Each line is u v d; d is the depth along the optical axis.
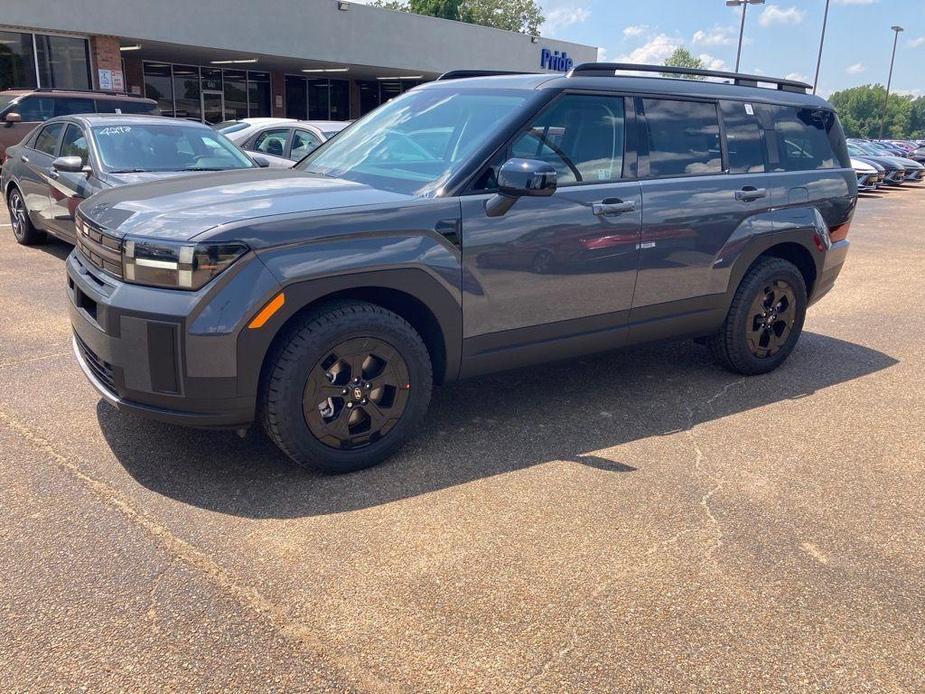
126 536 2.82
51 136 8.02
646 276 4.13
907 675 2.27
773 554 2.88
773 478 3.53
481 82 4.18
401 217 3.24
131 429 3.73
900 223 15.32
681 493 3.34
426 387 3.49
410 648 2.29
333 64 23.53
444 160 3.63
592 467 3.56
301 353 3.07
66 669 2.14
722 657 2.30
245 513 3.02
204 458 3.47
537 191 3.27
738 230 4.48
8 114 11.84
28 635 2.27
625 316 4.14
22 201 8.38
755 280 4.66
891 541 3.01
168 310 2.90
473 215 3.43
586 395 4.54
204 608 2.43
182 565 2.65
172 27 18.47
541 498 3.24
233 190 3.46
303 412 3.15
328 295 3.26
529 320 3.74
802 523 3.12
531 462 3.59
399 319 3.32
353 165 4.03
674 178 4.21
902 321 6.87
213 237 2.88
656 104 4.20
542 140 3.71
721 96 4.56
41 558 2.65
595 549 2.86
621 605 2.53
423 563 2.73
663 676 2.21
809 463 3.71
